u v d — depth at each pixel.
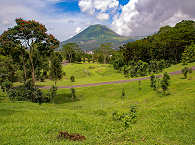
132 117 17.45
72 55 128.38
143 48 76.81
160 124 14.73
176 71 48.50
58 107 25.73
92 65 104.50
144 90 35.03
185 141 10.87
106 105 28.67
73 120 16.27
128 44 82.75
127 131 13.00
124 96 34.25
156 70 54.12
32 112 17.50
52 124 14.27
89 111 21.86
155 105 21.88
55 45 33.75
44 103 27.89
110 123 16.52
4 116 15.38
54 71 33.12
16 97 27.73
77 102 32.97
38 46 33.31
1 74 49.69
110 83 47.38
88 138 11.94
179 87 30.66
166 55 75.06
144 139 10.95
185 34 66.56
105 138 11.37
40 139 10.69
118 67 76.69
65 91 40.78
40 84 51.03
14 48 34.59
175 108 18.09
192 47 57.34
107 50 128.00
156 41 78.50
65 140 10.98
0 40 28.97
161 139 11.21
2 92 33.97
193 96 21.73
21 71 53.62
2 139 9.99
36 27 29.64
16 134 11.20
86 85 47.41
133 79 50.06
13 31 27.97
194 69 45.38
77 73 80.19
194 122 14.10
